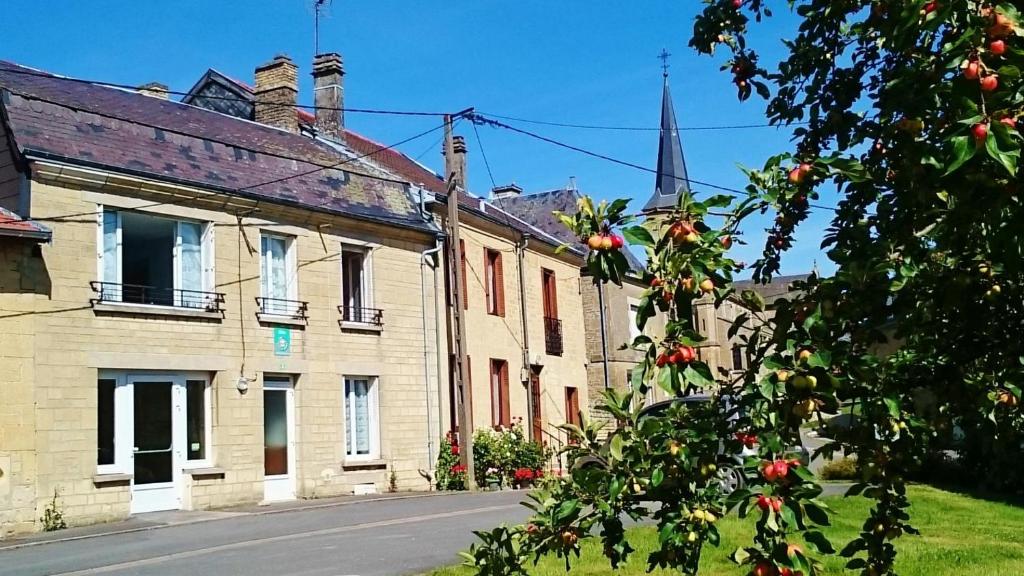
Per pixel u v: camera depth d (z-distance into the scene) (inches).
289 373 666.2
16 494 496.4
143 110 709.9
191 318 601.0
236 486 613.6
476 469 794.2
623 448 137.0
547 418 1005.8
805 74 167.5
